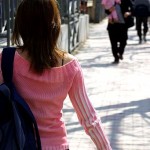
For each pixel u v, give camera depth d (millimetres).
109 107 8078
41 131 2449
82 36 18609
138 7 18141
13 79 2467
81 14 20094
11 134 2348
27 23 2449
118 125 6961
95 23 31281
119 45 13641
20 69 2455
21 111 2400
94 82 10344
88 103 2570
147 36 21312
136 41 19328
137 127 6871
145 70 12000
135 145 6051
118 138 6328
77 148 5941
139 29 18328
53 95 2469
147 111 7805
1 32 8430
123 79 10711
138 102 8445
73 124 7004
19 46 2514
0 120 2377
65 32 13758
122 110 7867
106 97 8836
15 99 2387
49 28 2455
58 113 2512
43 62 2436
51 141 2463
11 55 2479
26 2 2455
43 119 2453
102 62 13500
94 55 15164
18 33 2508
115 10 12469
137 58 14219
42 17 2438
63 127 2521
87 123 2555
